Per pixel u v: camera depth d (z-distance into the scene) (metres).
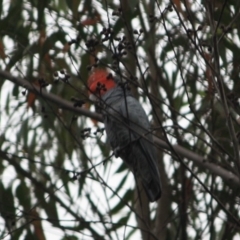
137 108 10.26
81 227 9.95
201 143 10.93
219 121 10.34
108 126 10.28
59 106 10.46
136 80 8.42
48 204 11.19
